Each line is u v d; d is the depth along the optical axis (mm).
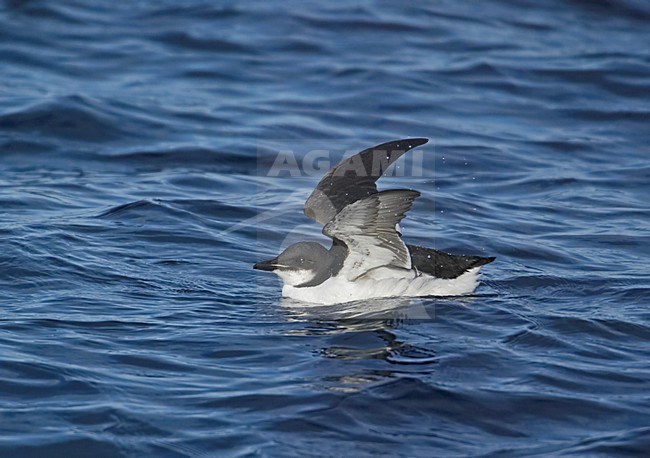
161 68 24188
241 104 22219
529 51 25672
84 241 15031
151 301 13008
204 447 9219
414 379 10656
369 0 28672
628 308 12914
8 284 13266
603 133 21484
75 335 11664
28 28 25953
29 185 17844
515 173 19172
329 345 11641
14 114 20766
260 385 10500
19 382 10367
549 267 14633
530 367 11047
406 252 12414
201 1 28109
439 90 23266
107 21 26828
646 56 25312
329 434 9484
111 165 19219
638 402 10266
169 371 10820
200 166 19250
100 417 9688
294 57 24953
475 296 13359
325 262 13383
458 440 9484
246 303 13141
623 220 16938
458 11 28219
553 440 9523
